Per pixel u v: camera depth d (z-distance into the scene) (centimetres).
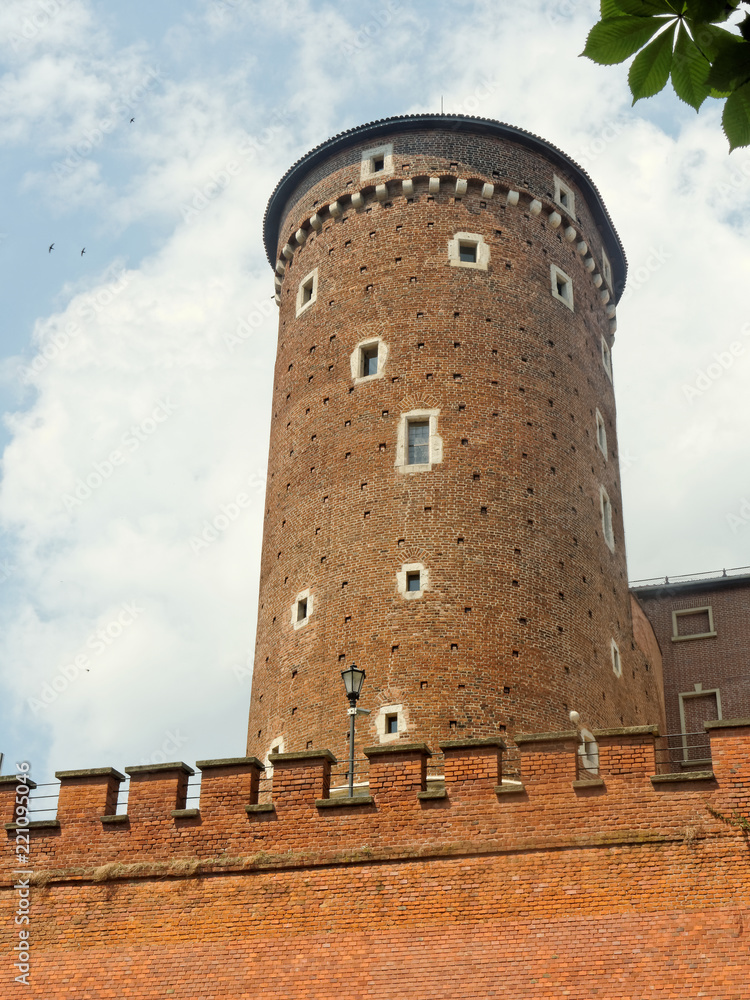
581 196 4441
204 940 2455
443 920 2344
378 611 3453
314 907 2431
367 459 3709
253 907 2466
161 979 2428
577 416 3966
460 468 3641
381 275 4006
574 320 4138
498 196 4144
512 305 3966
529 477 3700
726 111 833
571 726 3378
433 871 2402
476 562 3500
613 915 2258
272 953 2402
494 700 3300
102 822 2652
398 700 3297
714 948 2172
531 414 3809
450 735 3234
